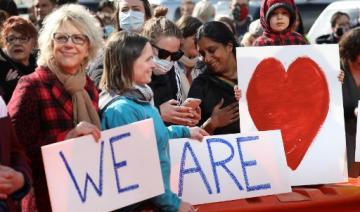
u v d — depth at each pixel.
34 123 8.31
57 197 8.02
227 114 10.83
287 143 10.66
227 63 11.08
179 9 26.84
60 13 8.50
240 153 9.88
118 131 8.36
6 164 7.57
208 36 10.97
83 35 8.48
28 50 12.17
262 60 10.59
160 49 10.75
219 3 26.95
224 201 9.76
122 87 8.72
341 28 20.14
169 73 11.13
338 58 10.80
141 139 8.46
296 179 10.70
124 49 8.66
